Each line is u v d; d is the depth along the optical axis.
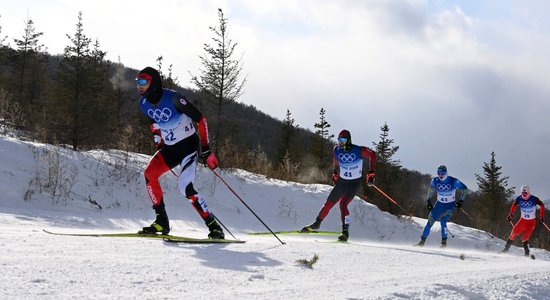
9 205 7.34
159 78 4.84
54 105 15.50
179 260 3.11
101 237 4.09
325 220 12.17
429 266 4.22
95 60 17.14
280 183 13.70
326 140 35.88
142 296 2.07
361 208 13.52
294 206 12.30
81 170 9.66
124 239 4.04
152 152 16.05
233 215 10.61
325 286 2.65
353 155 8.25
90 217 7.62
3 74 31.08
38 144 10.41
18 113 13.08
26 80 33.09
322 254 4.16
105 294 2.06
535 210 12.62
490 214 34.19
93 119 15.66
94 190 9.08
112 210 8.56
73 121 15.23
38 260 2.63
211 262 3.17
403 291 2.62
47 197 8.09
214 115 19.09
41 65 34.16
